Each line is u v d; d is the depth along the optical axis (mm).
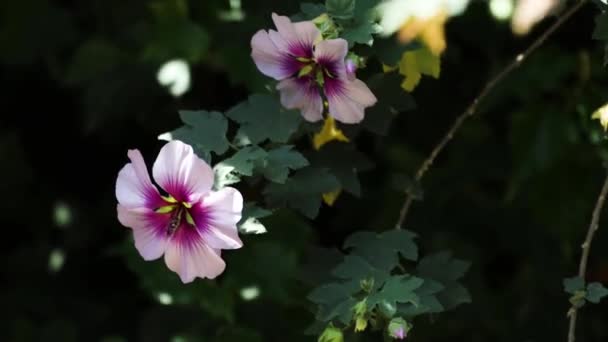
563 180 1697
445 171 1745
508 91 1675
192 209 1414
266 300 1666
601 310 1788
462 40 1687
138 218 1422
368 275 1448
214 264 1418
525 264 1777
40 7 1806
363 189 1762
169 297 1612
